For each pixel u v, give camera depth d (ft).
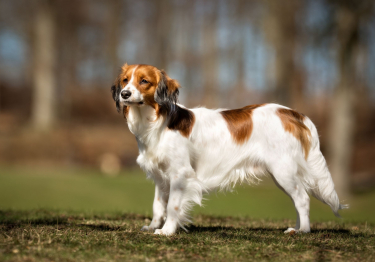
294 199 17.28
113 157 75.66
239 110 18.10
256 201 49.26
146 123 16.53
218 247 14.34
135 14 109.29
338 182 52.49
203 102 111.45
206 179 17.67
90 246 13.99
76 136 82.53
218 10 96.68
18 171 63.05
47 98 86.79
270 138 17.28
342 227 21.16
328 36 52.90
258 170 17.61
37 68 86.84
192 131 17.01
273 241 15.43
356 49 51.88
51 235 15.24
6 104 112.88
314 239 15.93
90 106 109.50
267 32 67.15
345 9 50.57
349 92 52.11
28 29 90.58
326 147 76.74
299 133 17.48
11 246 13.70
